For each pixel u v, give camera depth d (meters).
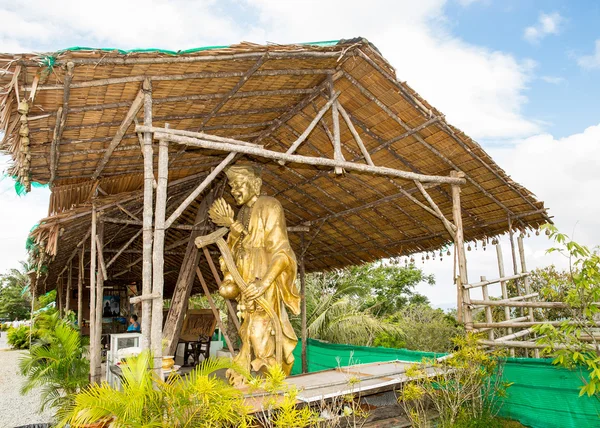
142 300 4.67
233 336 12.06
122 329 15.74
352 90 6.34
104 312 16.34
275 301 6.86
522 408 5.84
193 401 3.83
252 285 6.61
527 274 7.95
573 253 4.79
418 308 15.66
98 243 8.58
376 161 7.66
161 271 4.76
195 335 11.73
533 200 7.34
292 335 6.89
